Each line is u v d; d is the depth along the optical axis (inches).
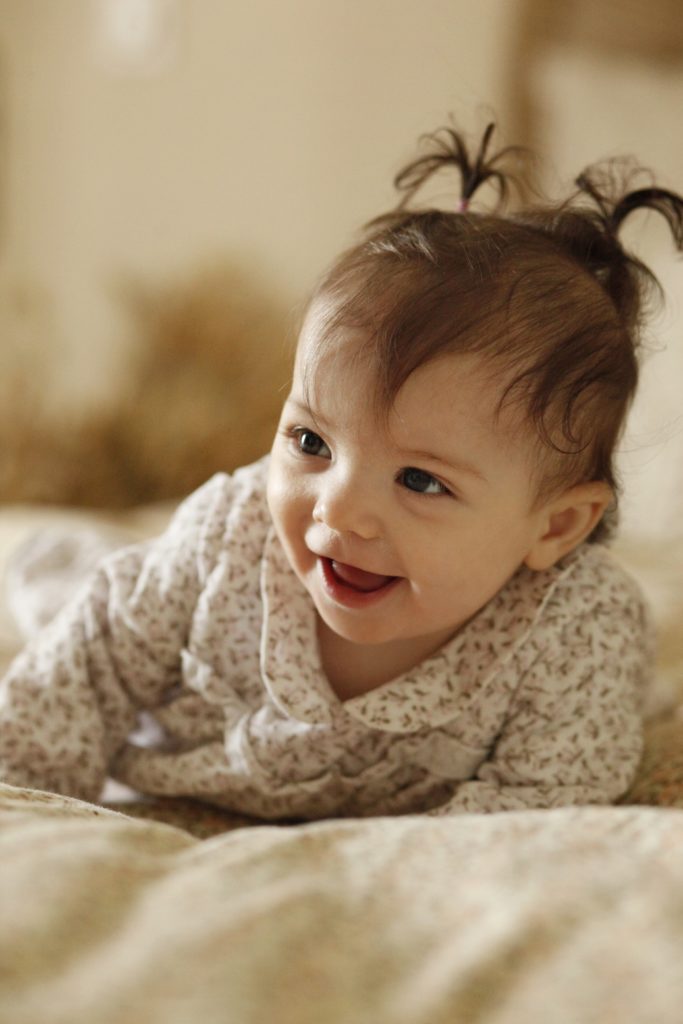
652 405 60.2
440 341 26.6
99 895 15.7
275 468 28.8
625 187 39.1
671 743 34.4
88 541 52.2
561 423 28.4
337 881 16.8
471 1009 14.2
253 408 89.0
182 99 99.7
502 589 31.9
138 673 34.5
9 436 89.4
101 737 34.5
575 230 32.8
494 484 27.6
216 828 34.0
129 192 100.2
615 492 31.6
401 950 15.2
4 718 33.9
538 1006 14.1
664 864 16.7
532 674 31.4
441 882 16.8
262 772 32.5
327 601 28.5
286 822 34.7
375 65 97.2
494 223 30.7
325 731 31.8
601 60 85.9
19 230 98.3
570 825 18.2
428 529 27.3
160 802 35.7
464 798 30.7
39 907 15.1
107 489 88.1
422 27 95.2
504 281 28.1
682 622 50.3
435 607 28.6
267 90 99.5
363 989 14.5
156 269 101.1
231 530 33.2
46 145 98.0
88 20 97.0
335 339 27.0
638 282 34.0
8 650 45.8
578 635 31.9
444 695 31.2
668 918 15.4
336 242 99.6
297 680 31.4
